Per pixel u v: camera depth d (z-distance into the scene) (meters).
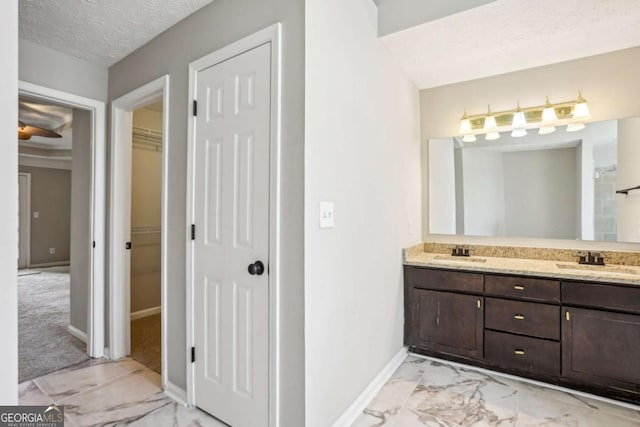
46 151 6.57
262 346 1.55
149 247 3.62
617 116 2.35
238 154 1.66
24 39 2.18
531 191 2.66
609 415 1.79
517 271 2.17
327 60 1.57
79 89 2.46
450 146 2.96
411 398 1.96
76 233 2.97
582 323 1.99
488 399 1.95
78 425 1.72
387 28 2.07
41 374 2.27
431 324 2.48
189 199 1.91
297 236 1.44
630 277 1.85
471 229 2.88
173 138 2.06
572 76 2.48
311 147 1.45
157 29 2.09
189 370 1.89
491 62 2.47
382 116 2.21
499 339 2.24
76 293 2.96
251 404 1.59
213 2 1.81
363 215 1.94
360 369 1.89
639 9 1.79
